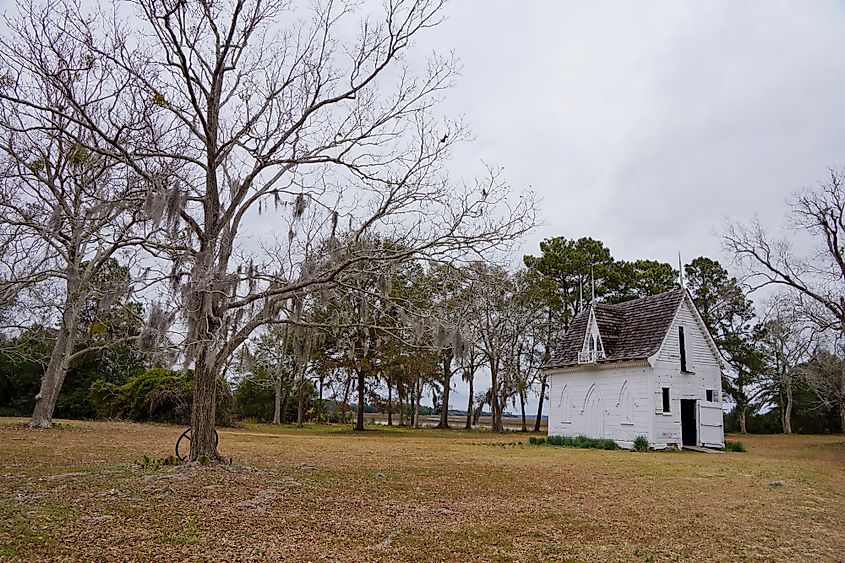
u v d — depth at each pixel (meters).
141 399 34.00
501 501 10.71
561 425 30.80
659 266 50.78
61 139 16.25
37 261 19.09
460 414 87.69
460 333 13.04
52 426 23.53
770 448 29.08
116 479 11.16
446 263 13.50
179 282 12.66
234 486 10.91
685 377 27.19
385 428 45.12
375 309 15.49
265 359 25.23
